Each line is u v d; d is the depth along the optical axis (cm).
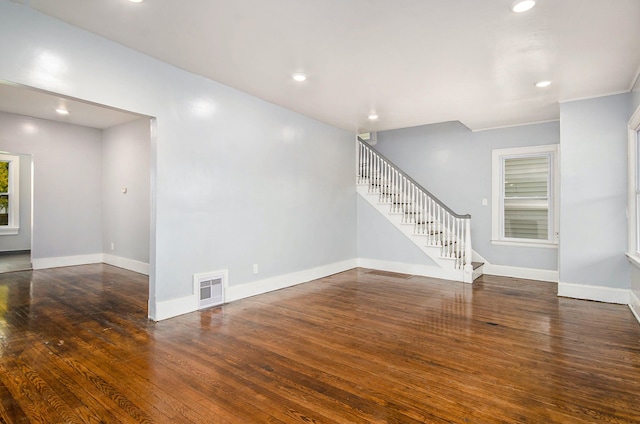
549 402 217
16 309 405
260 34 303
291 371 258
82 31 301
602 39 303
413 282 563
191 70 386
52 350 293
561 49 323
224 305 429
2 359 276
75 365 265
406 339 321
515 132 612
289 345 306
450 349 299
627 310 410
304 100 483
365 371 259
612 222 442
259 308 417
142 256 616
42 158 643
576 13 263
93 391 228
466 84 414
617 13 262
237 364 269
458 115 552
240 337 324
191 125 396
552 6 254
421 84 416
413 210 636
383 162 673
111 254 693
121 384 238
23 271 623
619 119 438
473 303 441
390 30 292
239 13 270
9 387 233
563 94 446
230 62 362
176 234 384
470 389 233
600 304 436
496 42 311
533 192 603
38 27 276
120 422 196
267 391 230
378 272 644
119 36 312
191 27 293
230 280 445
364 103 493
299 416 202
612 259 443
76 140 682
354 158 690
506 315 393
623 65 357
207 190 416
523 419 200
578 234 462
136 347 300
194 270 403
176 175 383
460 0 249
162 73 366
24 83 269
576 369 262
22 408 209
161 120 366
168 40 317
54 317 378
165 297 375
